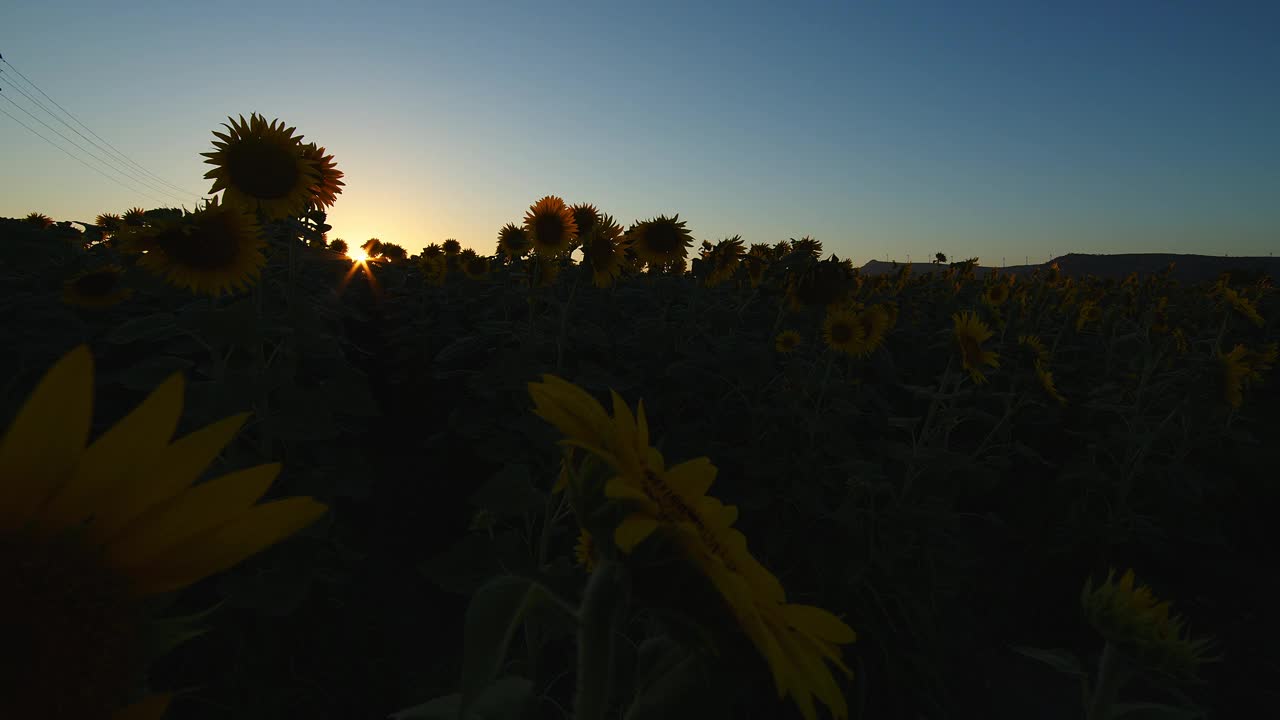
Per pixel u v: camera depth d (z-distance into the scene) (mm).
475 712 804
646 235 5414
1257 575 5082
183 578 352
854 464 3947
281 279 3779
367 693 2967
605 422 650
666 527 585
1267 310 11344
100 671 339
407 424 6449
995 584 4805
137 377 2570
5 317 3895
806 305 4570
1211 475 5938
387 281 10609
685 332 5523
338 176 3037
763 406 4375
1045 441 6918
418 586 3965
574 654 2896
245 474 364
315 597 2959
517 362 4324
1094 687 1395
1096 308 9961
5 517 333
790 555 3758
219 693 2510
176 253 2523
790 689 507
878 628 3518
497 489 2422
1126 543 5219
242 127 2686
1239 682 3932
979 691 3705
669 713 654
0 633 328
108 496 346
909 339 8188
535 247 4477
